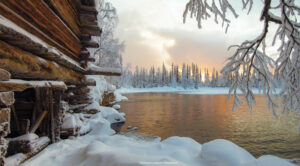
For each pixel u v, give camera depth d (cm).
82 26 616
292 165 235
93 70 632
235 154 267
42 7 316
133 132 813
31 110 434
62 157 303
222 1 269
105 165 245
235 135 816
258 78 306
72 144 430
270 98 310
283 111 312
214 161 270
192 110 1630
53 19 366
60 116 461
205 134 825
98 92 1237
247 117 1280
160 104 2136
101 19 1811
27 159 307
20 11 248
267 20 249
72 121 524
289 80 297
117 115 1096
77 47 572
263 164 236
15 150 312
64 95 668
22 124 355
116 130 845
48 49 271
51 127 431
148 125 988
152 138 714
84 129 600
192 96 3884
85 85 732
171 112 1503
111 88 1772
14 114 364
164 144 369
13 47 214
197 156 308
